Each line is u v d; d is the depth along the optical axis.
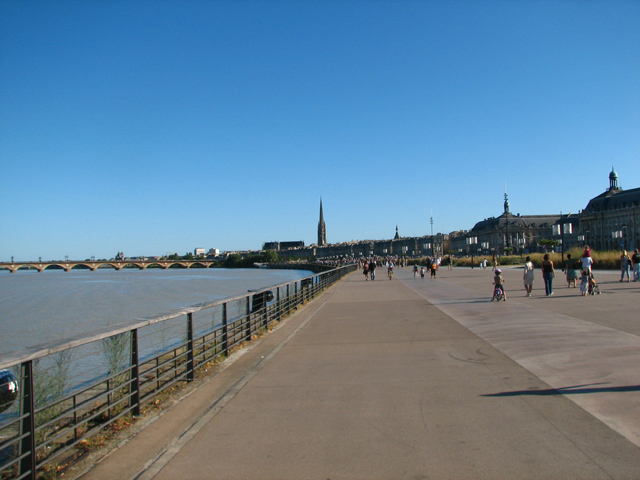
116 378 8.80
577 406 6.93
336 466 5.35
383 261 130.25
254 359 11.23
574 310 17.55
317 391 8.25
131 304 49.19
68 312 42.19
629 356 9.84
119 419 7.17
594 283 22.86
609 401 7.09
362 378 9.02
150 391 8.48
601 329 13.20
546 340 11.93
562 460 5.28
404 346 12.02
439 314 18.17
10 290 80.19
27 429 5.25
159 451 5.95
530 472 5.05
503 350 10.98
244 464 5.49
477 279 41.69
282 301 19.67
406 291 30.73
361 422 6.66
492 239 187.38
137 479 5.24
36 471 5.41
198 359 11.19
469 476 5.01
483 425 6.36
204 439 6.25
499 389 7.93
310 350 12.05
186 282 97.00
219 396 8.24
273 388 8.55
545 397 7.40
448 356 10.63
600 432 5.98
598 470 5.04
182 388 8.89
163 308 44.75
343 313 20.02
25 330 31.61
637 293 22.86
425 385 8.37
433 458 5.45
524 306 19.55
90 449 6.11
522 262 79.12
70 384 9.92
